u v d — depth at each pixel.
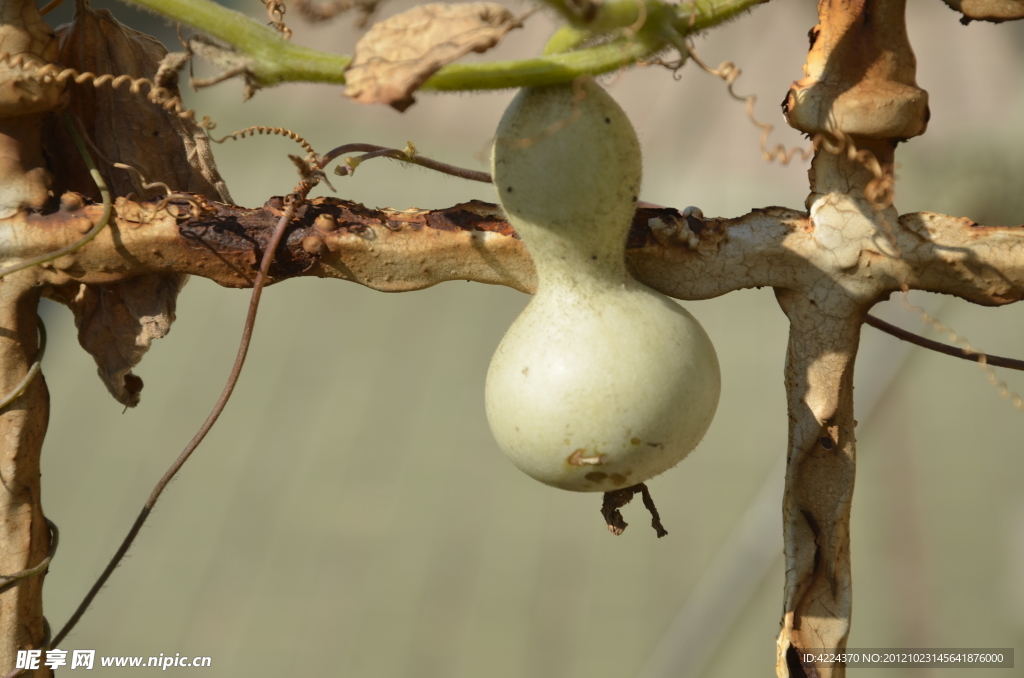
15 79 1.15
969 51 3.99
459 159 4.71
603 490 1.15
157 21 4.32
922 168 2.63
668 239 1.16
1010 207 1.80
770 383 3.70
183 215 1.16
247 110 4.98
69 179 1.19
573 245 1.14
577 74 1.12
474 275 1.17
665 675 2.09
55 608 2.99
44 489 3.40
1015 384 3.50
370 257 1.16
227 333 4.12
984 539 2.98
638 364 1.13
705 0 1.12
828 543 1.17
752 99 1.12
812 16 3.61
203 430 1.18
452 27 1.09
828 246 1.16
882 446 3.34
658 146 3.83
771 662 2.49
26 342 1.17
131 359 1.19
